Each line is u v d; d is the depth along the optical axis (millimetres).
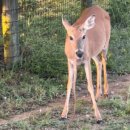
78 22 12602
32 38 16484
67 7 19422
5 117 11805
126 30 19219
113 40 17688
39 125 11180
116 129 10992
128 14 20562
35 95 13008
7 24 14492
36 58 14852
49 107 12406
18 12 16281
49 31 17641
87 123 11320
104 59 13641
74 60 11695
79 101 12672
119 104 12297
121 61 15945
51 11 19156
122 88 13891
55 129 11039
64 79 13953
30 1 18875
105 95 13180
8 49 14547
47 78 14211
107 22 13656
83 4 17031
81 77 14406
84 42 11617
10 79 13734
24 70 14375
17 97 12781
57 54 15352
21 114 12008
